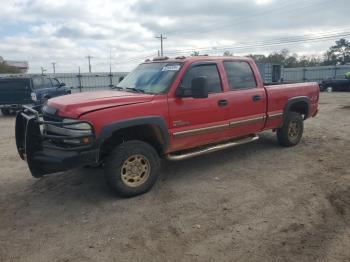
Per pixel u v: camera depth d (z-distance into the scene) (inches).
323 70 1582.2
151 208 175.9
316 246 136.2
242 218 162.1
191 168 239.3
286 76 1660.9
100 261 130.6
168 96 199.0
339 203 175.3
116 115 177.0
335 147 289.1
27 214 173.5
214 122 222.5
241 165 243.9
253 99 245.4
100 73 1334.9
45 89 664.4
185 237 146.2
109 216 168.1
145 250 137.3
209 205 177.8
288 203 177.5
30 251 139.3
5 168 256.7
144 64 243.4
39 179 226.5
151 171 194.1
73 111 172.4
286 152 275.6
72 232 153.6
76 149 170.2
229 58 239.8
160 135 197.3
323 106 625.9
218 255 132.2
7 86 632.4
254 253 132.7
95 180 219.6
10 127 490.0
